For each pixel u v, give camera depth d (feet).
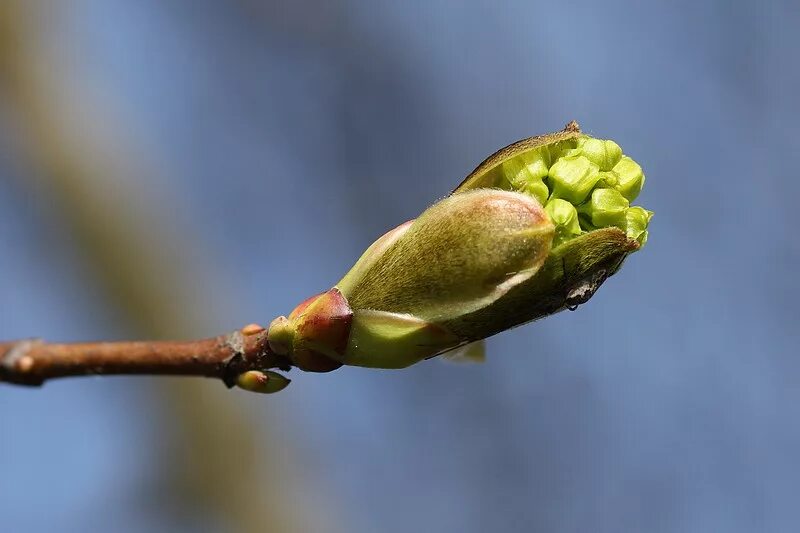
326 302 0.68
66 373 0.67
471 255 0.67
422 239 0.68
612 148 0.68
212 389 1.16
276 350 0.68
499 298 0.68
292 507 1.16
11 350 0.67
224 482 1.14
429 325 0.68
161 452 1.15
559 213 0.67
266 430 1.17
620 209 0.68
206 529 1.14
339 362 0.68
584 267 0.67
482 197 0.68
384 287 0.68
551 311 0.68
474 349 0.71
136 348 0.67
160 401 1.15
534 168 0.68
